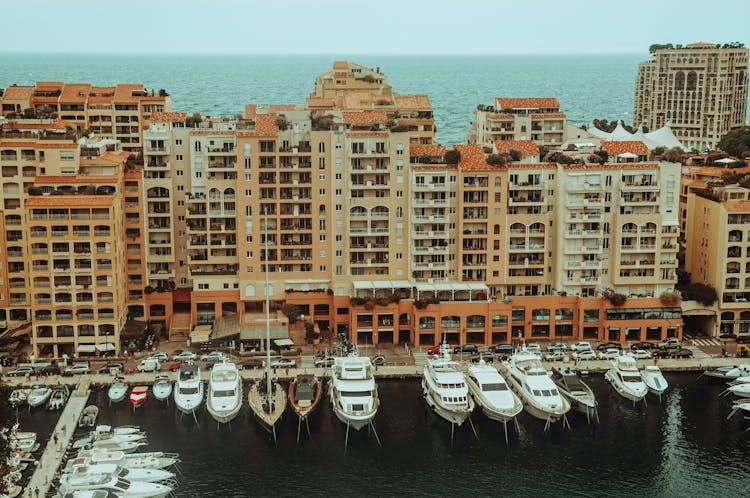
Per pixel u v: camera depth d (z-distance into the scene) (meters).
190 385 161.88
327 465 142.12
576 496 134.25
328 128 198.75
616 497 134.25
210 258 194.25
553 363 179.00
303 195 192.12
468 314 187.75
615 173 190.12
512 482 138.00
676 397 168.62
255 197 190.50
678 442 151.00
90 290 178.12
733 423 158.12
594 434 153.88
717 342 192.25
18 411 156.88
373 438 151.25
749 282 191.88
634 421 158.75
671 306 190.00
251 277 193.38
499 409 155.25
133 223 190.75
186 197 193.38
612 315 189.88
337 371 165.50
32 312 178.88
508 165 191.00
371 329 188.75
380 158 189.62
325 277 195.62
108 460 137.38
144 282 193.50
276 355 182.12
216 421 155.62
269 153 188.75
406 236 193.62
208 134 191.62
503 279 193.12
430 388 162.00
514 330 192.38
